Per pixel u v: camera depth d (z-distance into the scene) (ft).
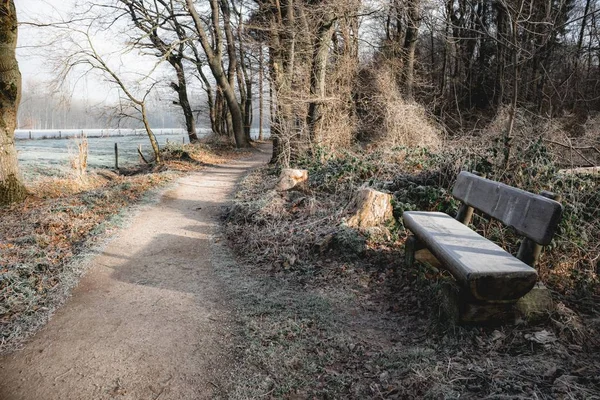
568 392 6.71
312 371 9.04
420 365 8.43
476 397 7.06
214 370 9.32
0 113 29.35
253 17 61.00
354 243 15.70
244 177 39.01
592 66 36.50
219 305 12.69
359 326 11.00
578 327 8.91
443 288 9.98
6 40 28.84
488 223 14.94
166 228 21.90
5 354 10.23
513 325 9.18
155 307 12.67
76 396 8.54
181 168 47.75
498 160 17.58
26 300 13.05
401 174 22.43
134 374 9.24
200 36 62.44
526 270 8.37
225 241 19.69
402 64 50.85
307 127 36.73
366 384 8.42
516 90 17.33
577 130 33.04
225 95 74.43
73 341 10.73
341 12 37.55
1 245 17.98
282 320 11.39
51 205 26.32
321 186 25.17
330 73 42.16
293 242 17.24
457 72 69.26
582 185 14.90
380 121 39.68
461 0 28.30
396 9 38.81
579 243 12.71
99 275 15.37
